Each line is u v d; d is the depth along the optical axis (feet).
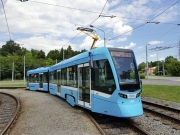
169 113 36.17
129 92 28.78
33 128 27.61
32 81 100.01
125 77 29.50
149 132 24.30
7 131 26.53
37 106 45.85
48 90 80.53
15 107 47.26
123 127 27.53
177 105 43.70
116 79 28.76
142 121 30.60
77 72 40.40
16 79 313.12
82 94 37.60
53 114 36.22
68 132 25.21
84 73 36.83
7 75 311.06
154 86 91.25
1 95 77.97
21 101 56.13
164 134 24.54
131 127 27.22
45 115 35.63
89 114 34.27
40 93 79.87
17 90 101.86
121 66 30.01
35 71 97.30
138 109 28.71
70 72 45.39
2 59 319.47
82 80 37.63
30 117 34.55
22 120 32.68
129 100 28.63
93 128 26.68
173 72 281.33
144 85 101.65
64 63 52.01
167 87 82.28
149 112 36.78
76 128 26.86
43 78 85.97
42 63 325.01
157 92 66.69
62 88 53.31
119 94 28.37
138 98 29.60
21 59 327.47
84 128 26.71
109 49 30.99
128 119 31.48
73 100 42.55
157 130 26.16
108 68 30.07
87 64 35.55
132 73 30.45
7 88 118.42
